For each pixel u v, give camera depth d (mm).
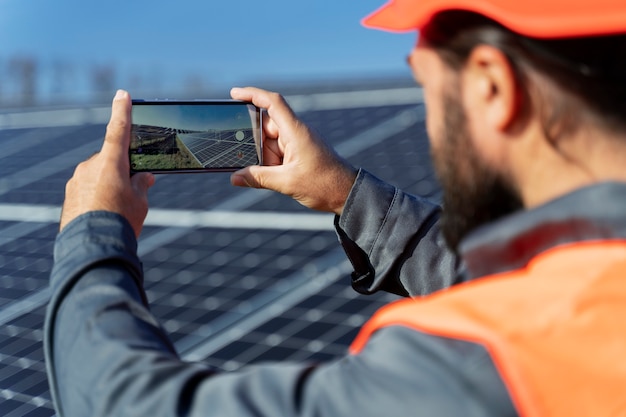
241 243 9031
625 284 1175
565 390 1117
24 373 6980
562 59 1263
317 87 16047
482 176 1368
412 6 1396
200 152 2521
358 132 12820
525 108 1311
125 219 1670
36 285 8922
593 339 1144
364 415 1197
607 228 1214
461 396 1158
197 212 10141
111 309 1476
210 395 1287
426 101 1451
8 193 12359
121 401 1329
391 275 2354
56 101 17125
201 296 7988
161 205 10594
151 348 1409
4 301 8719
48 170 12992
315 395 1243
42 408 6391
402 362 1214
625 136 1275
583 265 1208
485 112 1348
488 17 1312
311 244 8664
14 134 15633
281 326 7133
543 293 1199
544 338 1152
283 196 10016
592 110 1271
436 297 1300
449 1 1318
